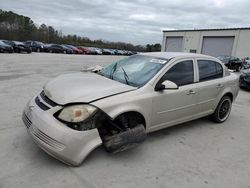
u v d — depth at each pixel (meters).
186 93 4.06
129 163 3.22
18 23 58.25
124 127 3.27
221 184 2.94
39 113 3.00
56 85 3.42
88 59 25.52
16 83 8.07
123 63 4.44
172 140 4.07
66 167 2.99
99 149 3.50
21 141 3.56
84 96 3.03
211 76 4.73
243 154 3.79
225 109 5.25
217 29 34.38
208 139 4.26
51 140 2.79
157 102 3.62
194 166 3.30
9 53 25.52
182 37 39.47
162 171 3.11
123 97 3.22
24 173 2.81
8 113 4.78
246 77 9.94
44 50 35.06
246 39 31.53
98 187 2.69
